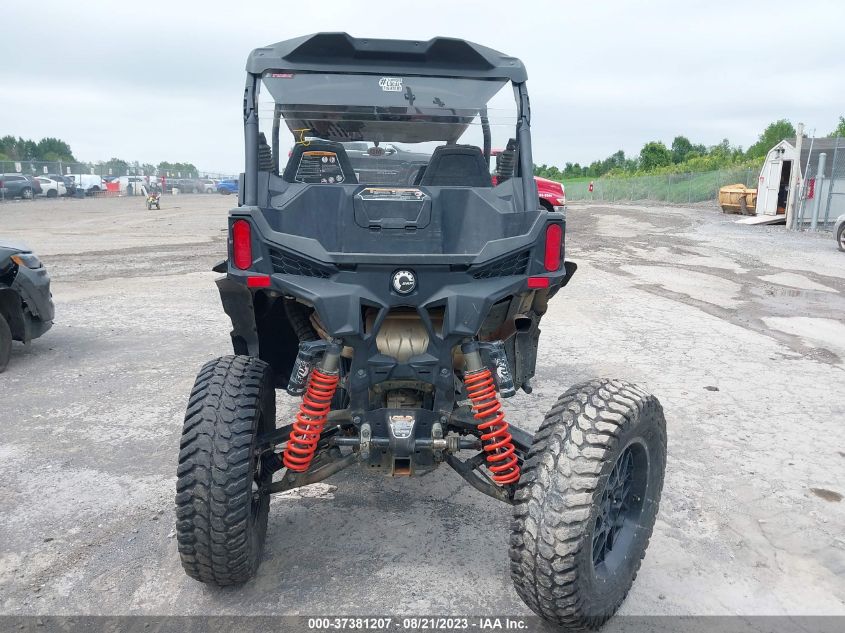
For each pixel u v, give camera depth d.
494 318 3.96
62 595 3.69
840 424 6.10
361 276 3.31
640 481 3.52
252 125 4.13
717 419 6.20
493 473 3.47
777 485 4.94
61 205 41.84
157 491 4.85
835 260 16.97
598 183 54.38
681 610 3.58
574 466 2.97
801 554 4.11
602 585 3.20
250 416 3.35
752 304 11.52
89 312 10.74
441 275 3.33
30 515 4.52
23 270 7.70
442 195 3.78
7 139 113.56
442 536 4.27
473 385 3.39
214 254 18.03
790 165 28.78
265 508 3.90
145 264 16.12
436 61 4.23
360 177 4.29
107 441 5.70
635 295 12.27
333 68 4.16
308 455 3.53
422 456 3.51
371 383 3.41
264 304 4.11
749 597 3.70
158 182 66.31
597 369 7.76
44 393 6.88
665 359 8.16
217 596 3.67
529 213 3.66
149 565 3.96
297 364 3.45
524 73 4.30
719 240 21.56
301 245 3.36
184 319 10.27
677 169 68.88
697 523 4.42
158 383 7.21
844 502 4.72
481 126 4.29
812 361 8.10
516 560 3.02
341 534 4.28
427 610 3.56
